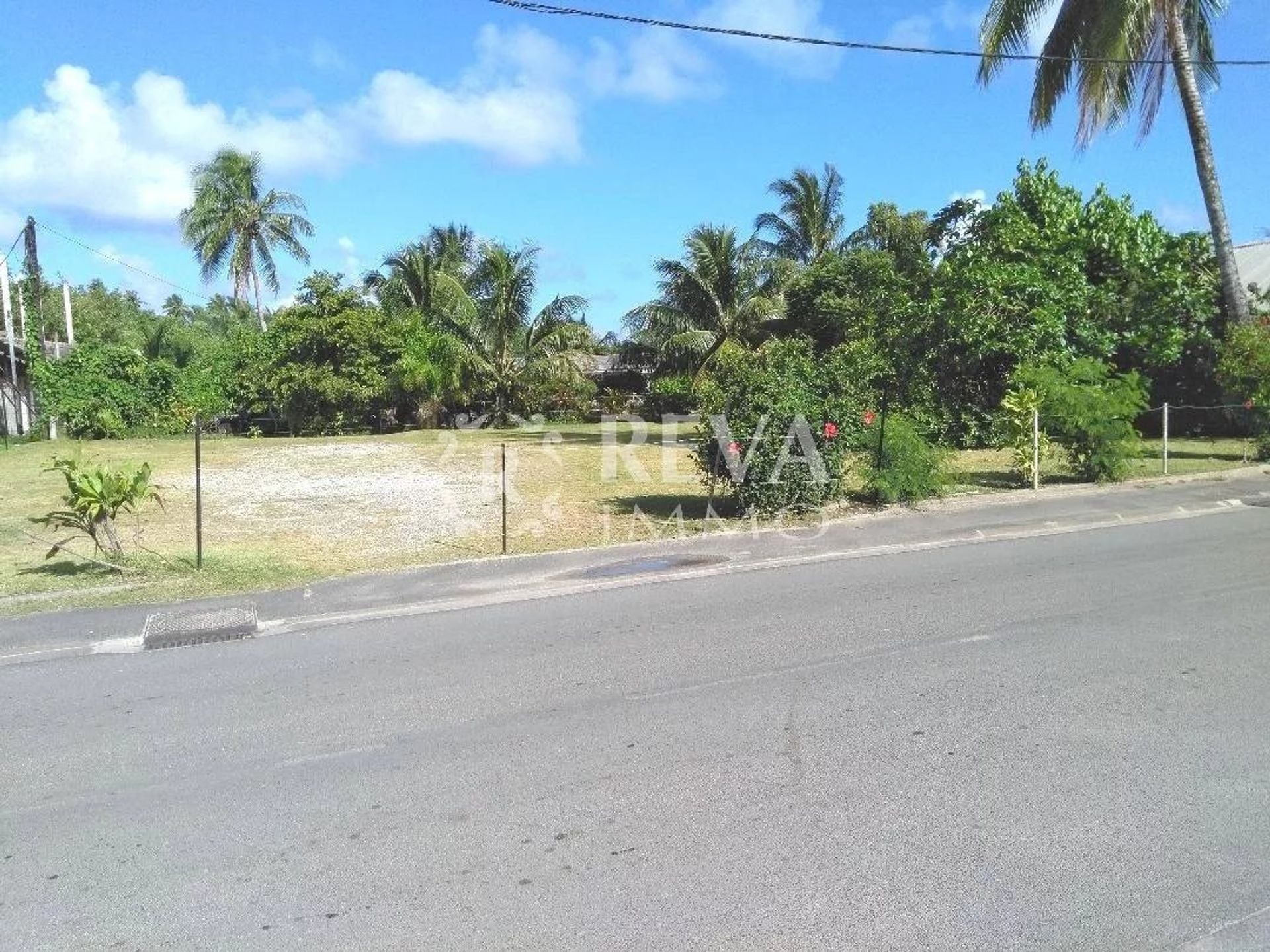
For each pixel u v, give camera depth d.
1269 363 17.06
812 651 6.59
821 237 39.38
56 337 47.03
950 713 5.34
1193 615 7.23
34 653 7.37
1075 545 10.35
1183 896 3.53
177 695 6.24
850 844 3.94
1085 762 4.65
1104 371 15.71
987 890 3.59
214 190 43.50
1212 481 15.12
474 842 4.08
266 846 4.14
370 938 3.43
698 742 5.04
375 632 7.71
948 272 20.23
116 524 13.41
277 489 17.20
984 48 18.61
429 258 39.56
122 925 3.57
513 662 6.66
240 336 35.19
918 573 9.09
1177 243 21.42
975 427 19.95
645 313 35.38
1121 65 18.19
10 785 4.88
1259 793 4.29
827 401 12.82
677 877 3.74
